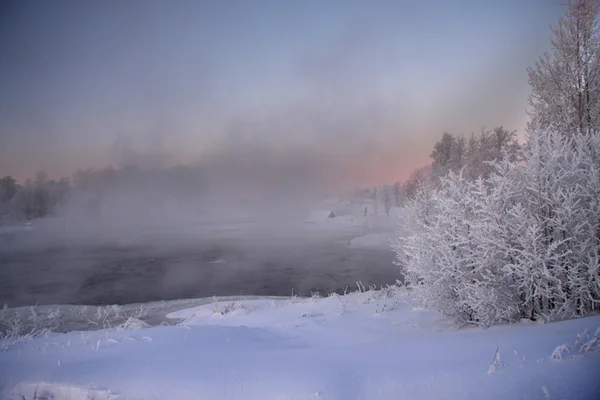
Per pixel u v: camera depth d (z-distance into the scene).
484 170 23.64
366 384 3.62
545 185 5.94
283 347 5.85
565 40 12.95
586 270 5.70
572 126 12.57
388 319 7.72
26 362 5.08
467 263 6.32
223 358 4.84
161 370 4.35
